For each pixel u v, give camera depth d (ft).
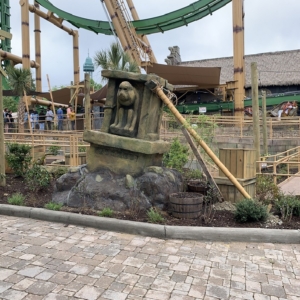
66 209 19.36
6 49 81.35
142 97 21.01
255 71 27.71
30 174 25.11
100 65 36.88
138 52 75.05
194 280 11.56
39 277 11.53
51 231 16.42
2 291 10.53
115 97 21.79
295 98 75.92
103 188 19.76
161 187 19.11
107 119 21.77
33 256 13.32
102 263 12.78
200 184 22.17
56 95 78.89
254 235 15.42
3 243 14.67
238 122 58.70
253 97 27.94
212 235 15.47
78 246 14.48
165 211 18.93
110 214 18.04
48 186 25.72
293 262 13.23
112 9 74.74
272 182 23.24
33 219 18.47
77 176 21.21
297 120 57.62
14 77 59.06
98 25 90.74
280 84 92.12
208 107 81.30
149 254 13.75
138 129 20.84
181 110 82.99
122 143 20.16
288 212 18.01
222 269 12.48
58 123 65.05
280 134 53.83
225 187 21.15
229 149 21.25
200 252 14.10
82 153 33.99
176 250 14.24
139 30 90.58
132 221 16.75
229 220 17.66
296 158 38.78
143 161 20.15
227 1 77.97
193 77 72.74
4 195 22.95
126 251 14.02
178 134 31.99
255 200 18.61
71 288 10.83
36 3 98.37
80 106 80.48
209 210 18.40
